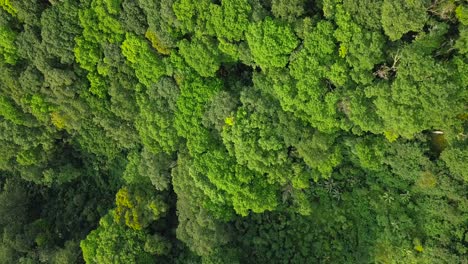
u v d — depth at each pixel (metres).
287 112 26.14
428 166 25.86
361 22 23.17
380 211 28.14
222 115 27.45
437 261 26.41
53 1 28.47
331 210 29.31
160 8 26.75
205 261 29.08
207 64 27.08
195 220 29.41
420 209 27.34
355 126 25.81
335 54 24.47
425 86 22.25
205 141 28.44
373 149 26.55
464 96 22.98
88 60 29.58
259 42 24.95
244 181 27.58
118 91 29.84
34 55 29.75
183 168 29.33
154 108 29.38
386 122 24.41
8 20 29.55
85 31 28.72
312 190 29.47
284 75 25.50
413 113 23.14
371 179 28.42
